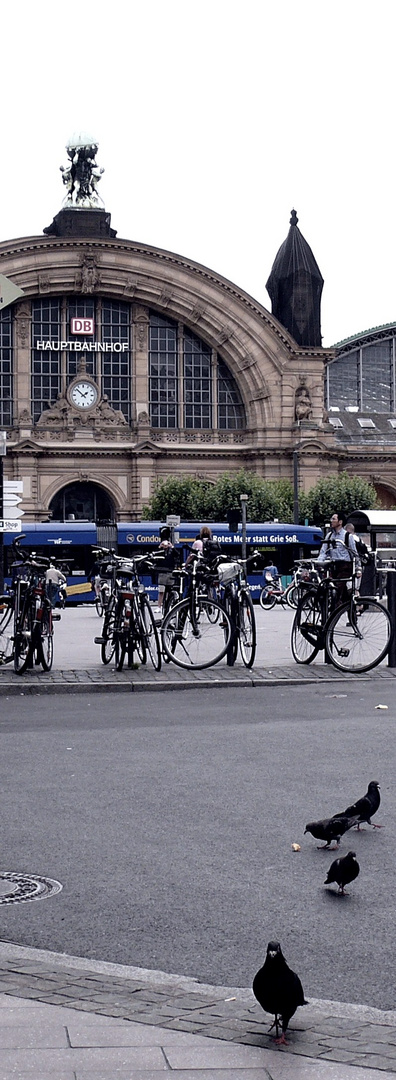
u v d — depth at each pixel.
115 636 22.03
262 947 7.65
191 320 100.75
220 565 22.16
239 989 6.81
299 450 99.94
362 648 21.27
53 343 98.56
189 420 102.06
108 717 16.89
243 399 102.69
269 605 58.22
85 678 20.64
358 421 124.56
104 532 69.75
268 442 101.25
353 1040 6.02
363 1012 6.50
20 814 11.08
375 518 73.25
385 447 108.75
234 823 10.70
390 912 8.34
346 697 18.70
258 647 27.45
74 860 9.62
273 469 101.19
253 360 101.19
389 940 7.78
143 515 94.56
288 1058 5.79
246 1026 6.17
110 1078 5.59
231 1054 5.83
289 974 5.81
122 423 99.56
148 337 100.88
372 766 13.05
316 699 18.53
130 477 99.38
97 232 103.00
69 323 98.94
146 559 22.69
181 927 8.05
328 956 7.49
